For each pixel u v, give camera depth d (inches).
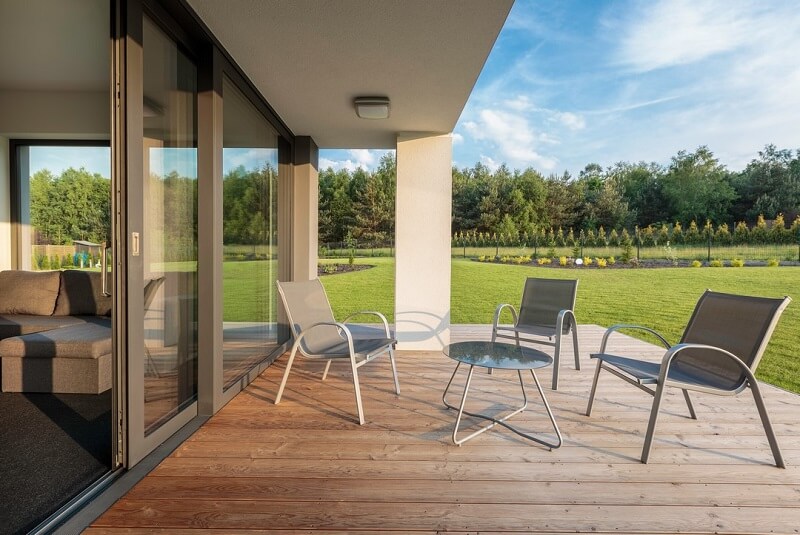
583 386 133.6
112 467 73.6
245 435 93.2
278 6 86.7
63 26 115.6
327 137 190.5
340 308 375.2
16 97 179.5
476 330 235.0
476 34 98.7
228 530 59.7
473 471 78.1
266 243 154.8
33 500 65.9
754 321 87.4
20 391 119.8
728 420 105.5
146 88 78.8
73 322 143.9
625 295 353.7
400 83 127.7
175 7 83.4
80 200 200.8
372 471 77.5
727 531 61.6
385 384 133.7
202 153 100.4
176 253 92.3
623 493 71.3
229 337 119.1
